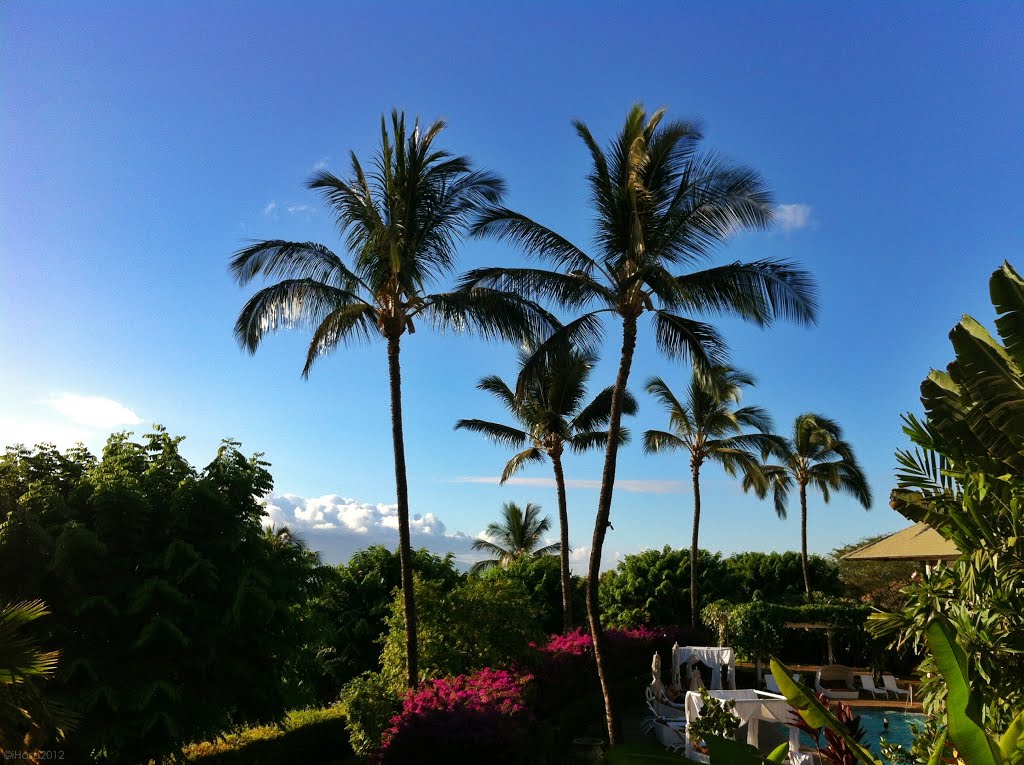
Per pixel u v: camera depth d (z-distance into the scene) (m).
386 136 14.80
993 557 4.91
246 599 11.62
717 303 14.05
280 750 13.94
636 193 13.63
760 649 26.11
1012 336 5.04
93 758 10.10
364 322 15.19
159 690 10.51
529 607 18.64
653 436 30.55
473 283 15.27
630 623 31.62
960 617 5.02
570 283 14.83
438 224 15.07
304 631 13.45
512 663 16.81
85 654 10.27
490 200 15.39
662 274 13.13
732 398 28.59
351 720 13.57
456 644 16.88
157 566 11.11
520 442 25.89
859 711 19.67
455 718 10.49
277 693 12.44
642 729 17.11
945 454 5.63
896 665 25.53
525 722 12.05
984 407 5.25
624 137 14.08
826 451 35.00
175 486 12.20
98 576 10.80
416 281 15.07
